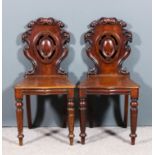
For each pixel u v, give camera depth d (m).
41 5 3.31
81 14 3.32
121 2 3.31
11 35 3.35
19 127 2.97
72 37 3.36
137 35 3.36
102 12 3.32
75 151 2.89
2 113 3.47
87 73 3.28
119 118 3.48
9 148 2.96
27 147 2.98
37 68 3.25
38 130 3.39
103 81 3.06
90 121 3.46
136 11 3.32
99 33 3.24
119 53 3.25
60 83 2.98
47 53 3.24
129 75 3.27
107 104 3.46
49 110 3.47
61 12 3.32
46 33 3.23
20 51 3.38
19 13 3.32
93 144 3.03
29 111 3.39
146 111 3.47
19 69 3.40
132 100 2.90
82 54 3.38
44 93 2.87
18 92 2.87
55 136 3.22
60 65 3.39
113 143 3.05
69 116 2.96
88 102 3.45
